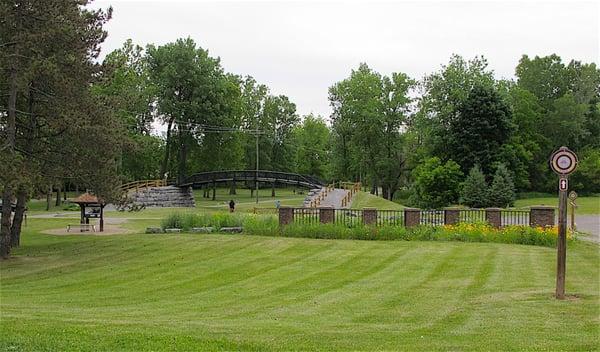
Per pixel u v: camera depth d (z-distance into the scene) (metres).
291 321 12.34
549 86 86.94
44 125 25.61
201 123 78.00
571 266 20.16
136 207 28.17
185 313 13.59
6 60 22.28
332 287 17.25
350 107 79.88
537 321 11.71
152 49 78.88
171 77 75.81
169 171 89.25
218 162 82.56
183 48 76.62
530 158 69.00
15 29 22.95
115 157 26.91
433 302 14.38
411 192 78.44
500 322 11.73
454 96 69.31
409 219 29.86
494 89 65.38
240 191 109.69
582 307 12.98
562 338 10.23
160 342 9.69
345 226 29.52
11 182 21.05
